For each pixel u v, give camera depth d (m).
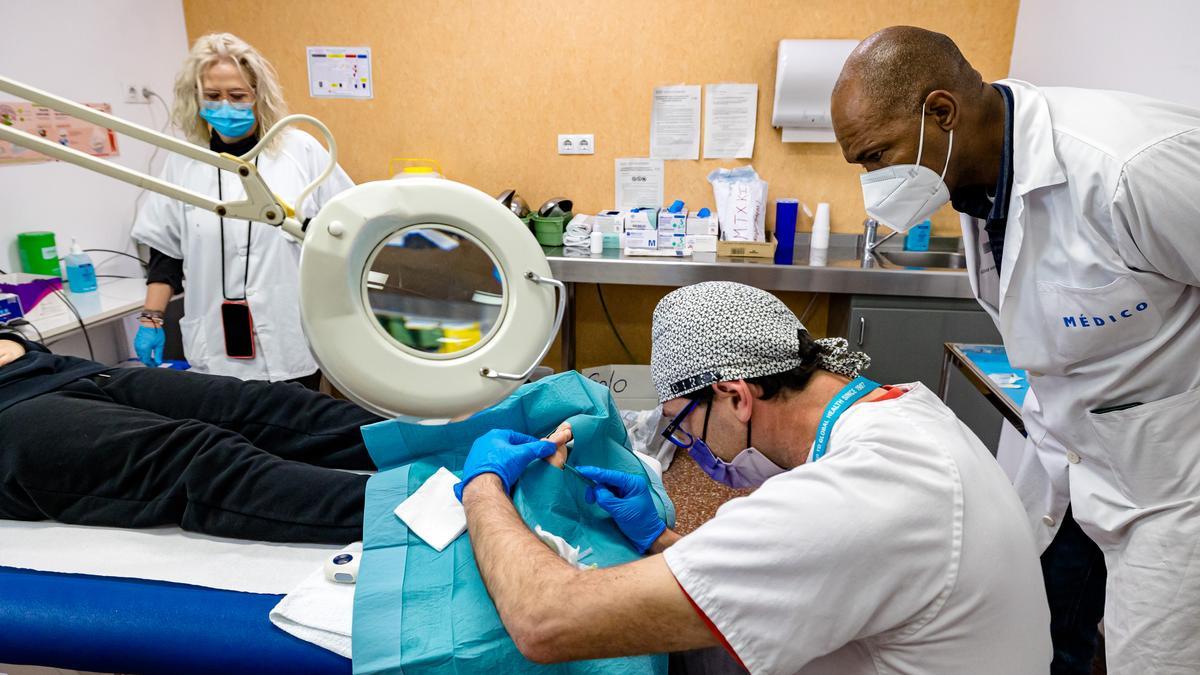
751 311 0.92
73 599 1.06
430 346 0.80
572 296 3.17
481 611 0.97
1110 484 1.35
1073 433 1.38
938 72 1.19
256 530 1.25
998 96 1.25
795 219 3.02
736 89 3.03
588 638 0.75
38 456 1.29
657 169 3.19
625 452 1.40
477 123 3.20
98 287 2.69
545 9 3.01
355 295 0.76
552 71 3.09
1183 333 1.19
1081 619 1.63
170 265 2.39
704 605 0.72
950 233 3.17
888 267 2.73
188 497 1.26
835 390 0.90
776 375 0.90
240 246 2.31
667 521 1.33
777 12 2.93
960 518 0.74
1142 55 2.10
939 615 0.75
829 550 0.70
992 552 0.75
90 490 1.30
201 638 1.01
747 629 0.72
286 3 3.10
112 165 0.75
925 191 1.29
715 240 3.02
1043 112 1.21
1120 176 1.08
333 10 3.08
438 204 0.76
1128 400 1.26
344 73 3.17
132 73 2.94
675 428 1.01
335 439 1.50
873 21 2.91
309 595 1.05
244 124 2.17
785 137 3.04
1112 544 1.35
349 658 0.98
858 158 1.29
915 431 0.79
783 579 0.71
